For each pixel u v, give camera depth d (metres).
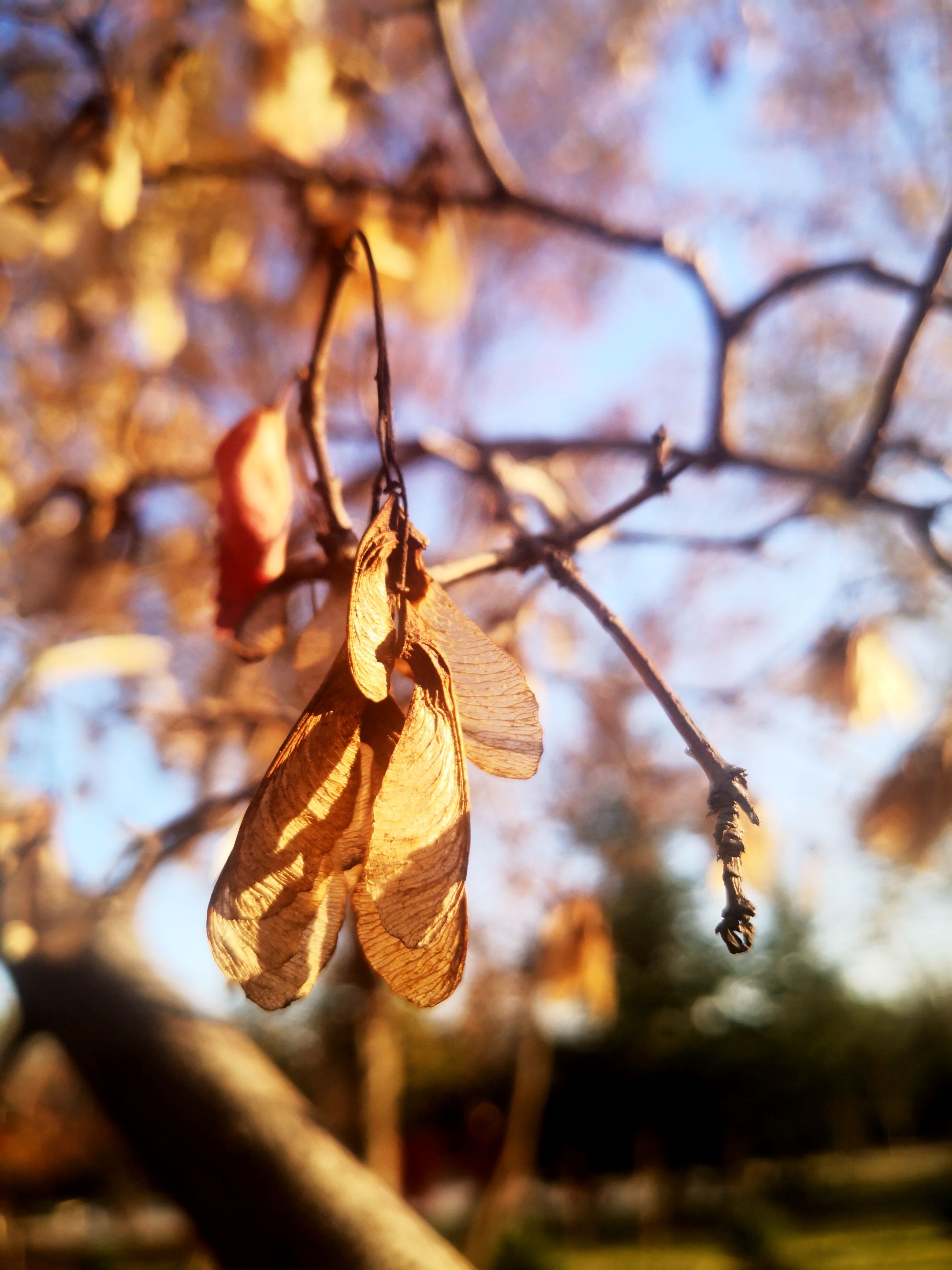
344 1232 0.29
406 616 0.14
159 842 0.31
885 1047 5.05
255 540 0.22
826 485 0.40
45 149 0.42
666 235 0.44
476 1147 3.63
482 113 0.47
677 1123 4.66
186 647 0.54
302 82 0.44
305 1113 0.34
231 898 0.13
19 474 0.56
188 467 0.43
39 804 0.39
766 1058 4.75
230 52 0.44
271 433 0.22
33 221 0.38
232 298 0.59
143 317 0.43
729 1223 3.42
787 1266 3.10
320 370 0.21
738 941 0.12
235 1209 0.31
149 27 0.41
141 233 0.42
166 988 0.38
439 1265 0.29
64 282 0.41
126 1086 0.34
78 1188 4.00
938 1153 4.97
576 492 0.51
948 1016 5.14
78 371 0.56
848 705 0.54
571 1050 4.75
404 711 0.15
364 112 0.50
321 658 0.18
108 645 0.44
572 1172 4.53
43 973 0.38
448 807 0.13
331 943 0.13
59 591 0.40
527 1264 2.72
